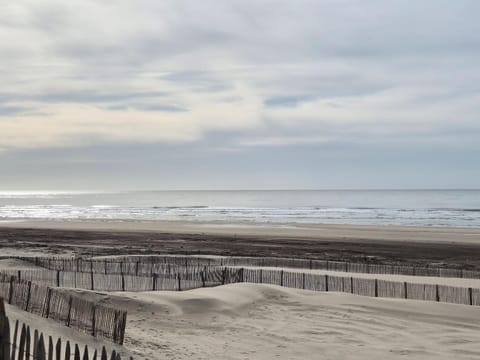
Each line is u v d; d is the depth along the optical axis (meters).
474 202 190.88
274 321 18.14
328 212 123.44
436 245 51.72
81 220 94.31
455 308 19.69
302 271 28.67
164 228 73.38
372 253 44.94
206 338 15.94
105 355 9.19
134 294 19.67
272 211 129.00
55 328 13.40
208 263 33.66
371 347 15.41
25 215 114.50
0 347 9.24
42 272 25.03
